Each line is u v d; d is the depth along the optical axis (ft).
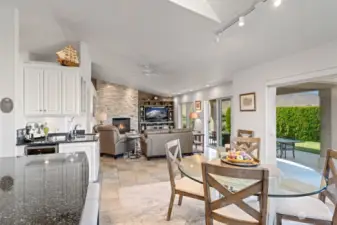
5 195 4.01
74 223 2.96
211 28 11.10
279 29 10.76
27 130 14.16
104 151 24.36
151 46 15.31
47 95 14.37
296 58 13.41
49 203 3.64
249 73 17.84
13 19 12.04
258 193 5.84
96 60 22.79
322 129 21.38
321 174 8.77
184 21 10.79
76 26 13.93
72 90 14.99
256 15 9.70
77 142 13.98
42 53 19.07
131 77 29.37
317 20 9.53
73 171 5.75
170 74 23.66
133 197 12.56
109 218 10.03
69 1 10.84
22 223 2.94
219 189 6.17
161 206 11.34
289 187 7.65
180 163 10.46
